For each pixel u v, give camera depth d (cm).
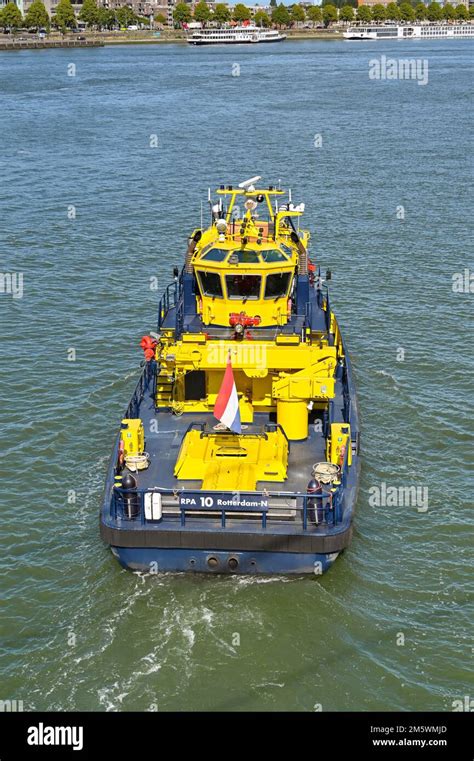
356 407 2436
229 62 19038
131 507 1866
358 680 1705
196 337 2134
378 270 4244
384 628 1839
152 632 1808
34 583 1994
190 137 8762
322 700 1659
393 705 1655
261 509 1830
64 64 18800
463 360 3200
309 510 1842
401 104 11650
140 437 2081
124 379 3066
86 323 3603
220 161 7306
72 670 1728
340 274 4181
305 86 14200
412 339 3403
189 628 1814
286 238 2477
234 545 1823
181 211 5484
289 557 1841
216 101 12200
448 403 2864
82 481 2423
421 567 2041
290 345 2139
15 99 12575
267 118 10312
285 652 1762
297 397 2114
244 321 2194
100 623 1845
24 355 3275
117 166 7088
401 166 6931
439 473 2450
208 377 2259
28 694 1677
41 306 3794
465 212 5347
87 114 10819
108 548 2109
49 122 10044
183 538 1825
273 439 2061
